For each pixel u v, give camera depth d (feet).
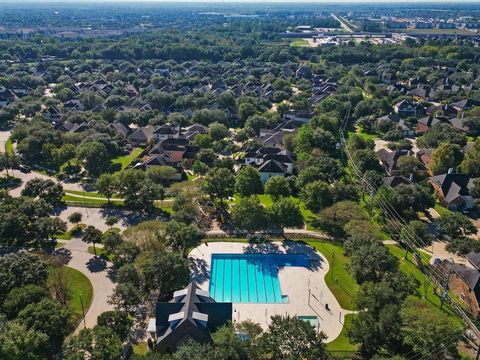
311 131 567.18
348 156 541.34
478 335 254.27
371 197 418.72
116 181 424.87
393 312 240.12
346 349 250.16
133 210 425.28
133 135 617.21
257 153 537.65
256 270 332.80
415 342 232.53
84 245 359.87
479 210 433.07
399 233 370.53
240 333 239.91
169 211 423.64
